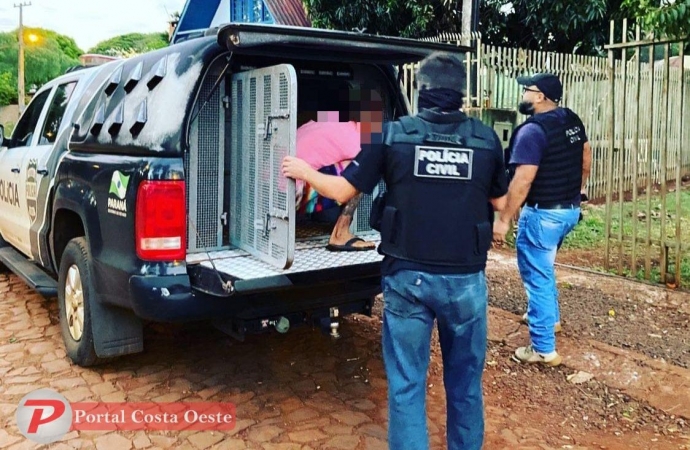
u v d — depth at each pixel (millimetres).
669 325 5133
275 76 3258
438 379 4234
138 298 3434
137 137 3654
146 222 3398
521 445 3436
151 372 4266
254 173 3523
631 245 6539
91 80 4656
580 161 4383
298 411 3768
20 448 3318
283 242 3271
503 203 3008
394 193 2785
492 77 8375
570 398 3996
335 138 3812
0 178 6008
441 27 13969
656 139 11125
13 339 4781
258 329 3596
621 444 3480
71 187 4184
